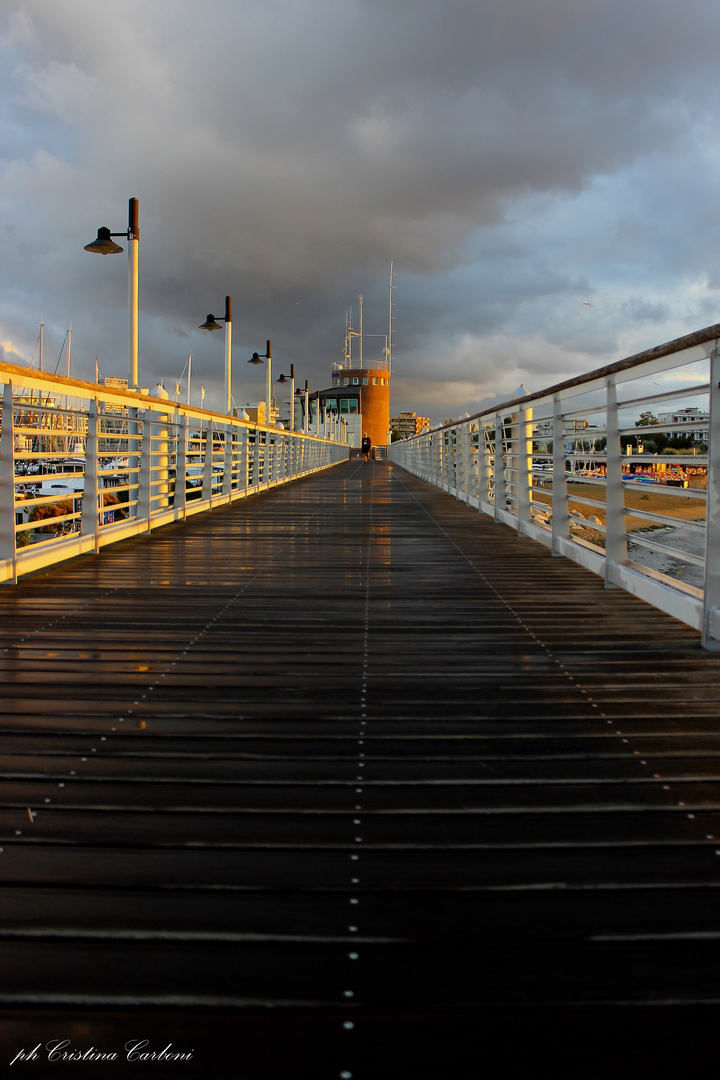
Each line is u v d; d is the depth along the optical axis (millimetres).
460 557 6852
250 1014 1342
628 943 1522
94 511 6992
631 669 3391
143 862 1807
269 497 14633
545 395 7145
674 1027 1320
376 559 6715
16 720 2725
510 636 3980
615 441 5320
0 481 5254
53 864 1793
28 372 5355
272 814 2051
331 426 56781
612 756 2443
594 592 5219
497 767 2357
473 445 12422
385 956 1484
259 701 2945
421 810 2074
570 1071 1234
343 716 2789
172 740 2549
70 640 3861
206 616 4422
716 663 3482
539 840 1921
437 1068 1239
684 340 3711
